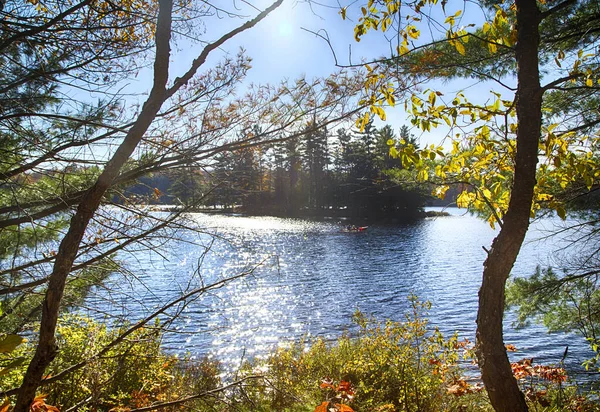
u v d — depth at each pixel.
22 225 3.26
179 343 12.47
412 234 44.47
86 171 3.00
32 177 3.06
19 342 1.06
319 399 5.71
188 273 20.84
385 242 38.16
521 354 10.66
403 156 2.86
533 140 2.89
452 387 4.61
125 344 4.74
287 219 51.91
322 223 50.09
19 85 2.73
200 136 3.27
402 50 2.74
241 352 11.73
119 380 4.49
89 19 2.94
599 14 4.17
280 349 8.31
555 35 4.56
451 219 68.31
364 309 16.89
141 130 1.87
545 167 3.54
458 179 3.51
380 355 6.25
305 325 14.66
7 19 2.77
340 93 3.01
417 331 6.18
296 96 3.09
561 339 11.69
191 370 6.41
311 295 19.28
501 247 2.97
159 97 1.94
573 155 3.03
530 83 2.88
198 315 15.40
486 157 3.35
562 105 5.05
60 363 3.98
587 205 5.45
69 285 3.32
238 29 2.32
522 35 2.92
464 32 2.68
